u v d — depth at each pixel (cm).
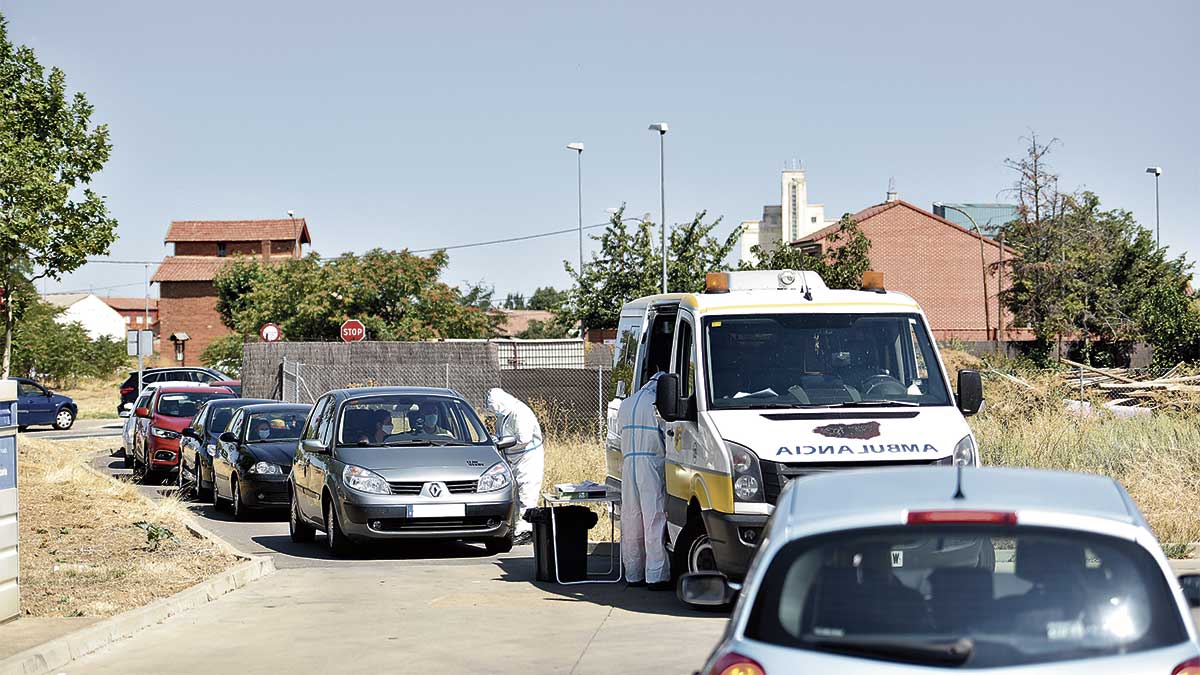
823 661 396
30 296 2755
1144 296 4962
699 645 902
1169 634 394
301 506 1581
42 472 2102
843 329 1089
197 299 8694
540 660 866
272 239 9075
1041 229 4950
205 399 2520
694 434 1060
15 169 2333
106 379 7306
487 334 4769
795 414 1021
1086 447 1803
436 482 1412
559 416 2814
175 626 1005
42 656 845
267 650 912
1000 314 5109
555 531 1220
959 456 997
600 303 4394
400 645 924
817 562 421
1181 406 2286
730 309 1095
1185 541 1341
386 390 1573
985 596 406
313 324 4516
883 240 6281
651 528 1152
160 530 1385
